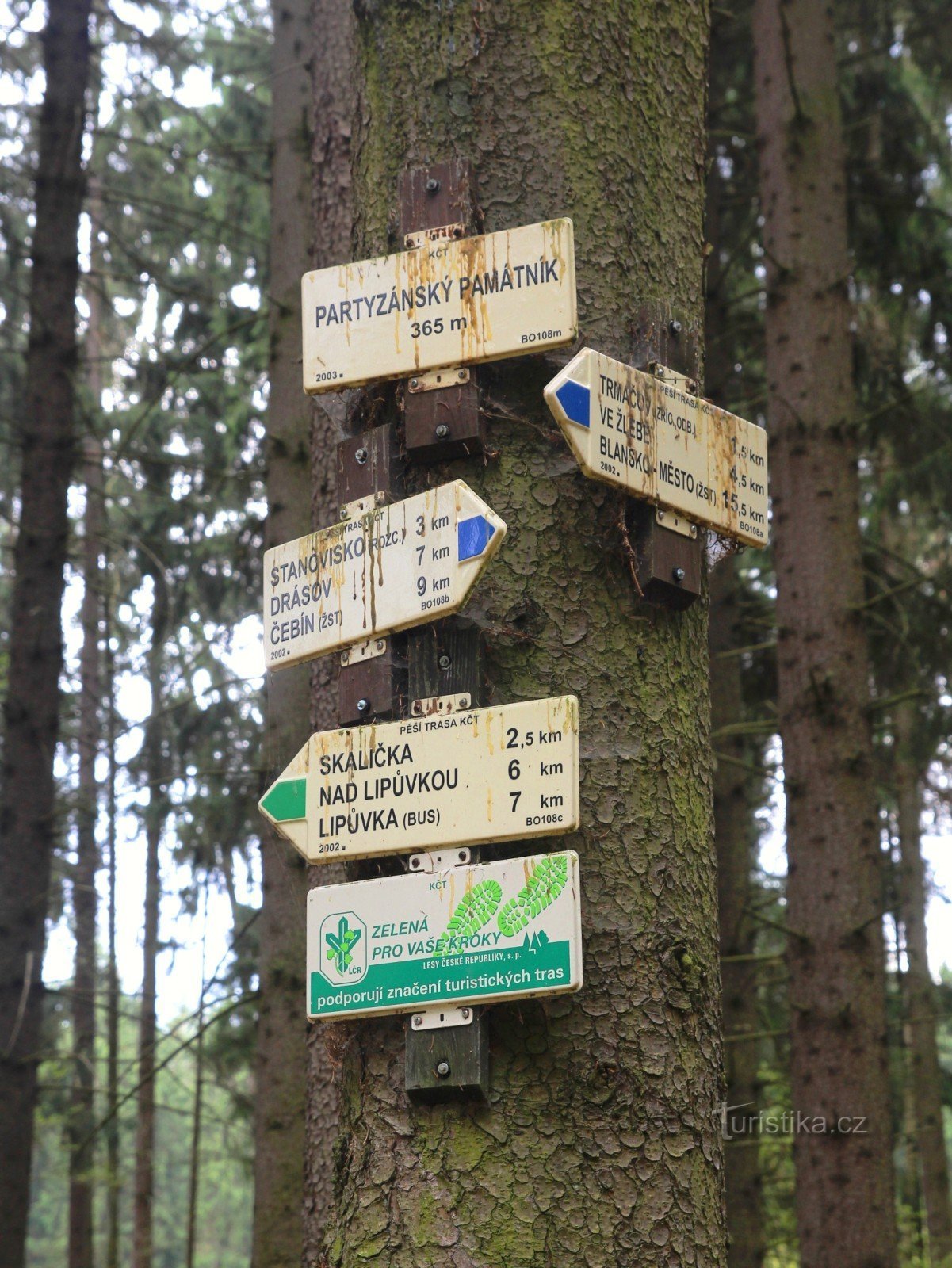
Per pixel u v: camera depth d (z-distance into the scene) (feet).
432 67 7.82
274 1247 17.80
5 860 23.00
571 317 7.06
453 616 7.06
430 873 6.77
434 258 7.40
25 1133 21.95
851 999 20.70
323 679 14.71
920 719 29.81
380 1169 6.57
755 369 33.45
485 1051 6.50
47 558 24.44
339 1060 7.04
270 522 20.24
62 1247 105.29
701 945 6.95
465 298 7.29
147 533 32.94
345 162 17.74
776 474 23.35
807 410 23.16
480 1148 6.40
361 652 7.25
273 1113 18.25
